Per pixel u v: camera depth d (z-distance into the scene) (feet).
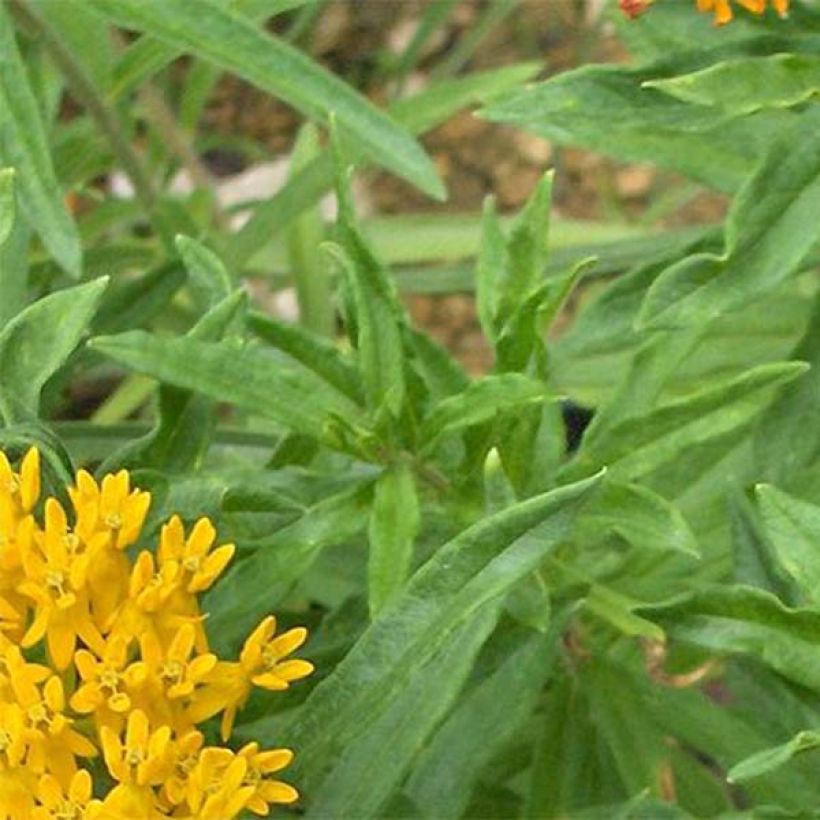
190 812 1.39
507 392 1.56
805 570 1.49
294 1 1.85
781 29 1.68
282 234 2.35
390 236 2.57
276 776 1.48
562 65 3.50
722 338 1.98
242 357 1.54
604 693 1.74
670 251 1.79
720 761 1.70
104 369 2.39
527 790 1.83
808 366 1.57
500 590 1.44
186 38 1.77
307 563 1.56
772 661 1.52
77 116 3.30
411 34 3.59
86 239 2.30
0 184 1.53
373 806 1.51
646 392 1.63
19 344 1.49
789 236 1.60
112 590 1.40
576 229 2.62
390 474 1.57
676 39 1.78
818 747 1.58
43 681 1.40
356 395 1.57
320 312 2.27
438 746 1.64
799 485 1.73
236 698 1.42
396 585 1.53
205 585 1.41
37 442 1.45
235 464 1.86
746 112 1.58
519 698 1.63
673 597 1.65
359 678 1.46
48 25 1.99
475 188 3.49
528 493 1.62
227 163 3.42
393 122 1.80
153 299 1.92
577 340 1.76
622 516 1.59
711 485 1.81
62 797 1.37
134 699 1.39
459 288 2.41
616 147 1.78
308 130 2.31
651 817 1.61
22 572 1.40
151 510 1.50
